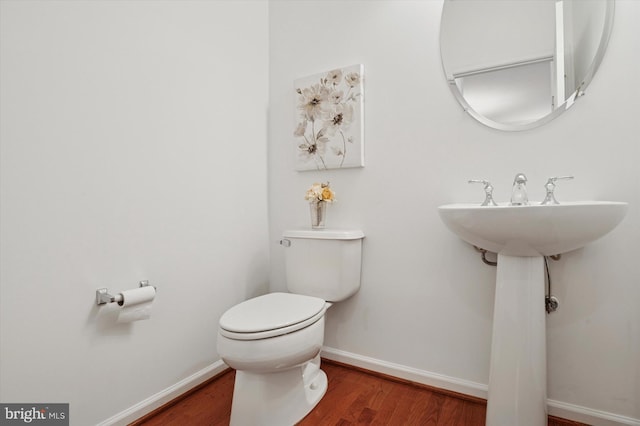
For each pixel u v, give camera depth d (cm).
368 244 162
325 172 175
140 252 129
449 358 144
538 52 127
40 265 101
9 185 95
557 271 123
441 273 145
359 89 161
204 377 154
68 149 108
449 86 143
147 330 131
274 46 194
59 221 106
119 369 121
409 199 152
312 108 176
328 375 160
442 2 145
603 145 116
